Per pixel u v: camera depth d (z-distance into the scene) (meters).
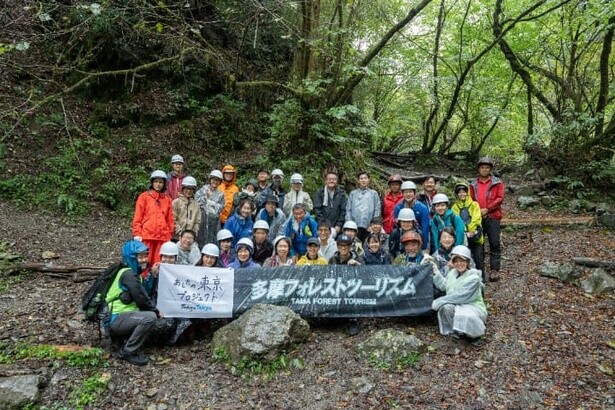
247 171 11.51
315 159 10.39
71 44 11.19
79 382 4.67
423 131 22.41
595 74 14.70
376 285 5.90
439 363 5.14
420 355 5.23
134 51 12.61
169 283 5.63
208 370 5.05
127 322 5.03
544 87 15.88
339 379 4.95
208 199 7.23
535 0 14.27
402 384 4.84
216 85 14.01
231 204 7.56
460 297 5.52
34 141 10.88
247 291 5.81
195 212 7.07
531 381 4.87
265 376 4.96
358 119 12.47
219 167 12.27
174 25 10.47
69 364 4.84
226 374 4.99
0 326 5.52
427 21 18.45
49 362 4.84
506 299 6.59
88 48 12.02
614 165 12.23
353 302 5.84
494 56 16.80
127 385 4.75
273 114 11.10
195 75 13.50
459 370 5.04
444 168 17.28
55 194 10.00
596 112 12.68
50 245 8.31
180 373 4.98
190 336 5.74
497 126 19.50
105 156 11.29
